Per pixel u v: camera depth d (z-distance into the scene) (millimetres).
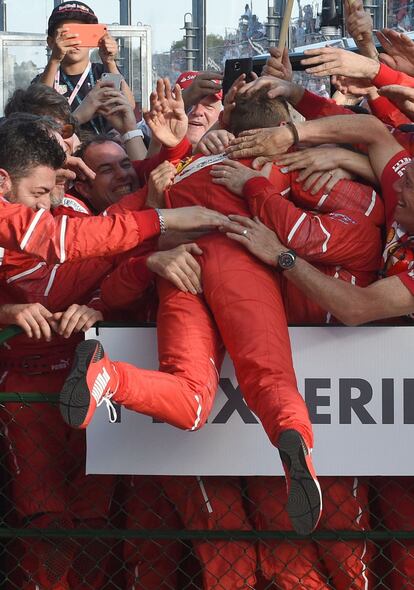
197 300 12078
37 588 12750
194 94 17750
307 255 12141
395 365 11898
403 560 12398
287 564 12414
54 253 11555
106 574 12812
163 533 12227
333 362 11906
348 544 12328
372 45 15828
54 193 13250
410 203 11758
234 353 11562
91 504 12867
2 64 36438
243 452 12008
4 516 12664
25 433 12812
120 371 10922
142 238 11883
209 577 12445
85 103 17594
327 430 11961
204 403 11422
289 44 32625
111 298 12594
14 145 12141
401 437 11930
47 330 12055
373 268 12547
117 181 15273
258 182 12383
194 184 12898
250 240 11992
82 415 10430
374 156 12875
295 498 10508
